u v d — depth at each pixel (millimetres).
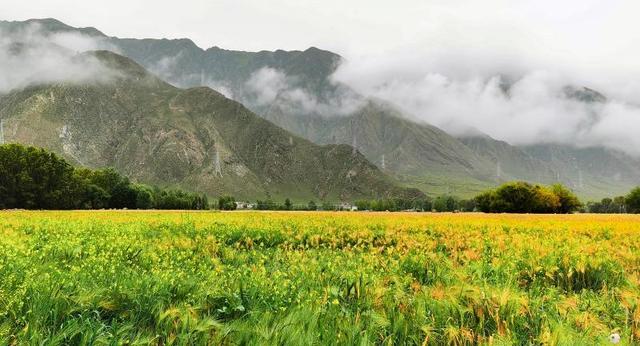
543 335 5637
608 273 10211
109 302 6586
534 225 29344
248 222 27766
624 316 6898
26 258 9070
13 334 5180
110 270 8281
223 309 6625
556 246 15305
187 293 7141
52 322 5887
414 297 7117
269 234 19156
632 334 6012
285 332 5258
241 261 11469
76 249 11289
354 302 7160
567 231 24281
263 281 7633
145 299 6668
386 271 10180
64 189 94812
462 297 6973
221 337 5430
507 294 6680
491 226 27188
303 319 5695
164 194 138250
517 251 13234
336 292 7289
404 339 5891
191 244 14742
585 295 8695
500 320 6266
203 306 6613
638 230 24797
